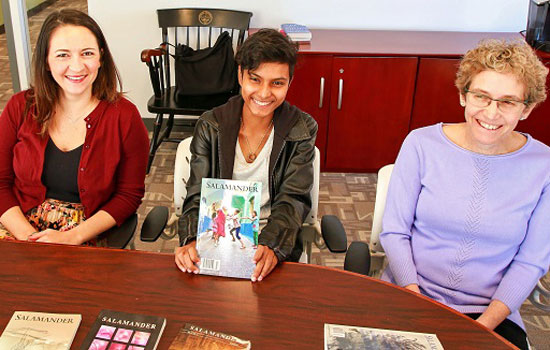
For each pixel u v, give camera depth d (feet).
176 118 13.58
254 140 5.84
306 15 12.42
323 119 11.32
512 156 5.24
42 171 6.18
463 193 5.30
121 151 6.32
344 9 12.35
